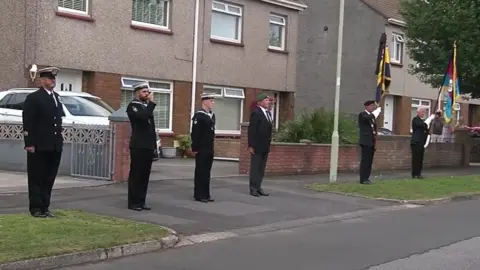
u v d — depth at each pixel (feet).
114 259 24.02
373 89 103.09
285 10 87.56
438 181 53.36
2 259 21.01
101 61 64.13
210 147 37.45
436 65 75.25
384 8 105.40
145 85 32.89
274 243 28.12
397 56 106.83
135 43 67.56
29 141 27.81
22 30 58.23
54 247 22.88
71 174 44.45
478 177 58.39
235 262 24.17
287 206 38.37
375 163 64.34
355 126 63.26
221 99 79.82
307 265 23.91
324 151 58.23
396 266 24.04
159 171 52.03
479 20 67.51
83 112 47.26
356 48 105.29
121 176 42.75
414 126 56.08
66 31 60.70
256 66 83.30
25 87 58.08
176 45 72.33
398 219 36.14
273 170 53.31
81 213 30.22
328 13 108.47
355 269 23.43
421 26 71.92
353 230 32.09
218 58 77.82
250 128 41.06
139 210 33.17
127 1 66.49
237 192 42.22
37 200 28.30
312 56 110.32
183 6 73.00
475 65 68.95
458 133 79.71
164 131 71.87
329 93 108.58
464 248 27.76
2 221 26.40
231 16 80.18
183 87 73.61
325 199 42.14
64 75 62.03
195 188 37.65
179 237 27.89
